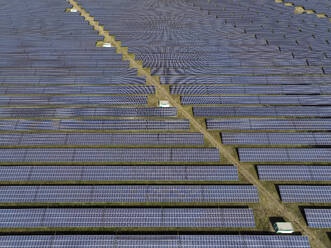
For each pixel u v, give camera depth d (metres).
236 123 31.72
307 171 27.02
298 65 42.34
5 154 27.95
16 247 21.66
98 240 22.14
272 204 24.98
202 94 36.19
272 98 35.38
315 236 23.02
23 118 32.38
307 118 32.44
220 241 22.28
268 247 22.02
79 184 26.22
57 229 23.16
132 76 38.62
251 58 43.62
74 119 31.64
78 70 39.91
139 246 21.97
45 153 28.14
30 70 39.56
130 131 31.09
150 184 26.28
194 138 30.02
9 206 24.48
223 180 26.59
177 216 23.69
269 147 29.75
